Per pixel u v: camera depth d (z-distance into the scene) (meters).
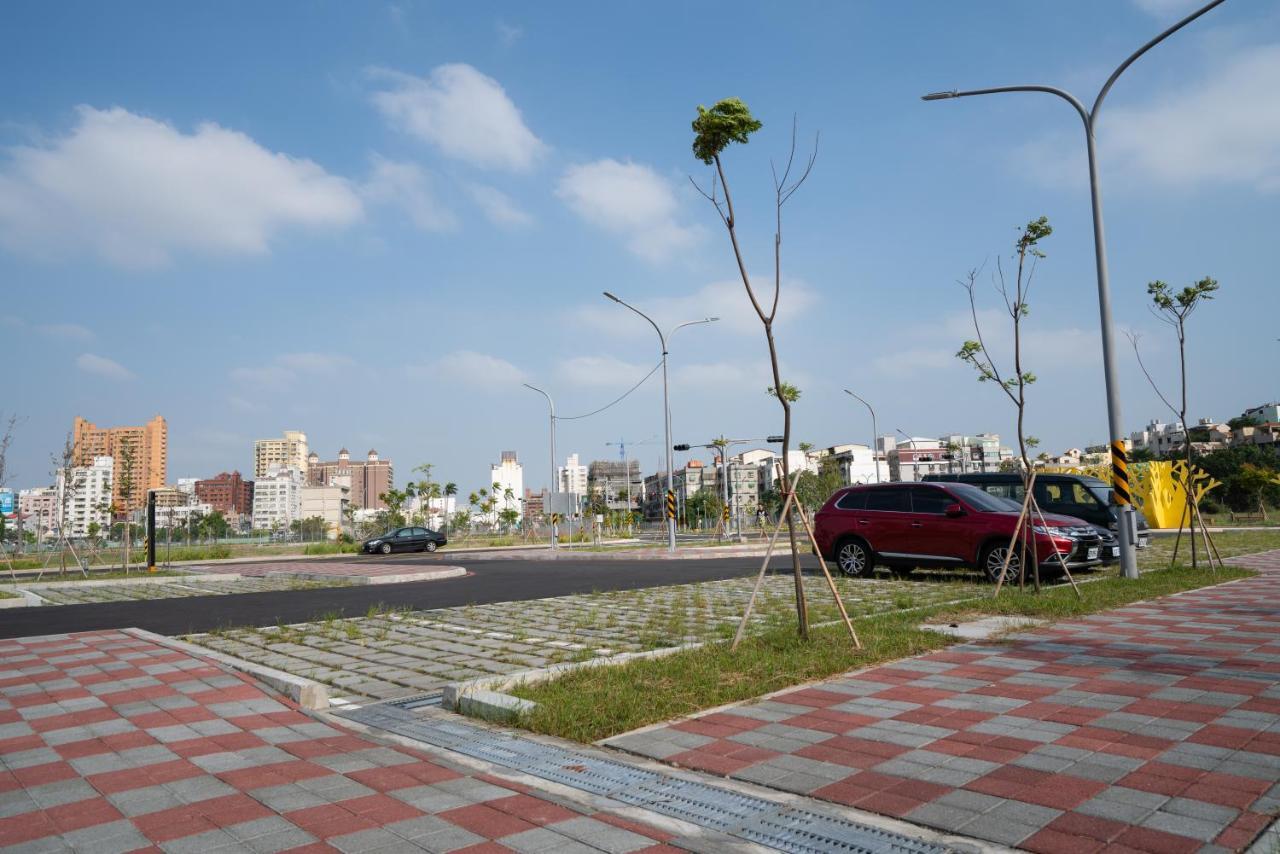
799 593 7.93
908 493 14.84
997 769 4.30
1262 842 3.29
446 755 5.02
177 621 12.07
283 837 3.68
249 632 10.53
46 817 3.98
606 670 6.83
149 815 3.99
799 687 6.29
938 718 5.30
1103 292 13.63
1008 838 3.45
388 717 5.98
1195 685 5.88
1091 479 18.66
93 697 6.59
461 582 18.55
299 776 4.57
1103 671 6.43
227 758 4.93
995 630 8.38
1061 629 8.48
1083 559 13.35
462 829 3.75
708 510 88.00
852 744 4.84
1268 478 49.53
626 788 4.30
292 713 6.02
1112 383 13.38
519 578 19.25
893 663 7.04
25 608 15.14
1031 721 5.14
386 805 4.08
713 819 3.84
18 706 6.33
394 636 9.88
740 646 7.71
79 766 4.81
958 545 13.91
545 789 4.33
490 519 83.62
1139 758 4.37
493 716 5.79
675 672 6.66
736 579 16.39
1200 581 12.45
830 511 15.57
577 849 3.51
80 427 89.56
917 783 4.15
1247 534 29.11
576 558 29.94
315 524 71.00
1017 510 13.83
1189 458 14.76
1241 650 7.11
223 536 88.19
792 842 3.55
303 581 20.00
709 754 4.76
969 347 12.22
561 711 5.57
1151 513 36.78
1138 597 10.79
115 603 15.47
